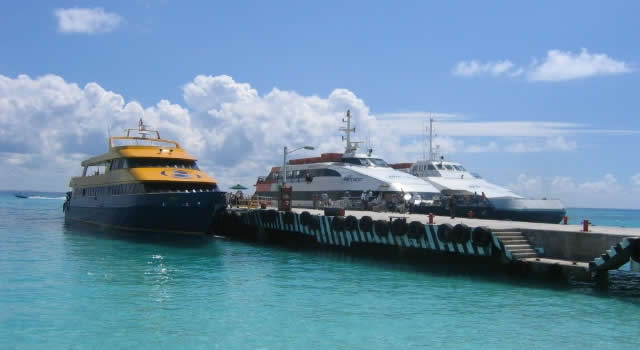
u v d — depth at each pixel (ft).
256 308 55.93
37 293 61.05
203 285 67.82
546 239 74.84
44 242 114.32
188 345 43.80
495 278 74.84
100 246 107.55
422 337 46.68
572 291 65.82
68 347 42.86
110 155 133.90
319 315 53.52
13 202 483.10
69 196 181.78
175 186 123.13
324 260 92.79
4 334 45.78
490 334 47.70
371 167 154.30
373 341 45.42
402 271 81.10
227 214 135.23
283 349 43.14
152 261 87.86
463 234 78.18
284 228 115.75
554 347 44.42
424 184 146.00
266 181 187.52
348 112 179.32
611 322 51.65
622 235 66.44
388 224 90.74
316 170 160.04
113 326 48.65
